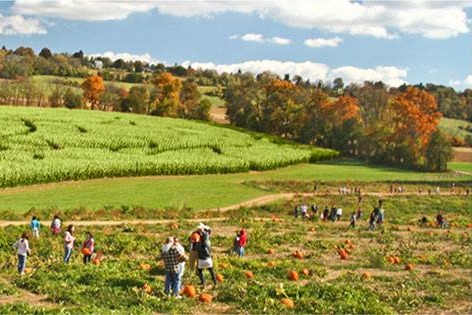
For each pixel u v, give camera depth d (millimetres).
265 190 80812
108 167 79375
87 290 18828
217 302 18281
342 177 101000
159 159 88938
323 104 158750
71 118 126625
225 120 184500
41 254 29859
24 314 15430
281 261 27797
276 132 164875
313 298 18609
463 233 46875
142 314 16109
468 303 19625
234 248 30953
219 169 94562
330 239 40250
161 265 23938
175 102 177375
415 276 24812
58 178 73125
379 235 43344
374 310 17438
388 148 132750
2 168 67625
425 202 77000
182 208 58781
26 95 173250
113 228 42438
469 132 194500
